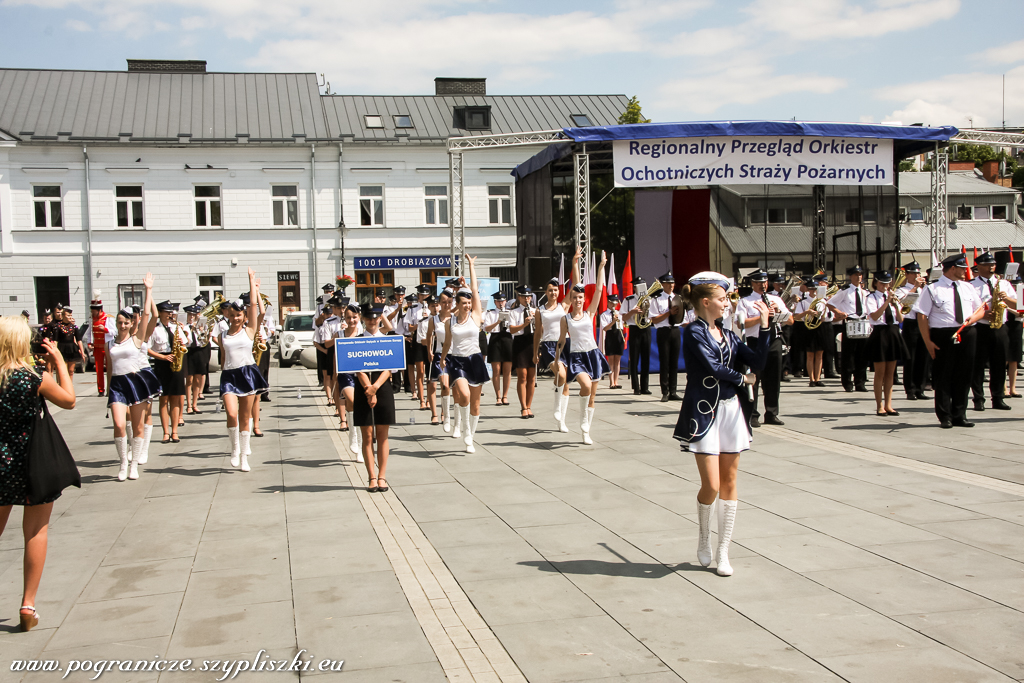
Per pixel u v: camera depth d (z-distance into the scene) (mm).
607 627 4395
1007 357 11703
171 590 5176
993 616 4367
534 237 21516
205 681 3914
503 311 13797
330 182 31906
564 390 10594
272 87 33969
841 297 14055
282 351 25516
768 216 22828
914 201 40000
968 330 9914
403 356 7801
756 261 22828
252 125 31875
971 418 10750
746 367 5195
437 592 5004
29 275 30125
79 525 6820
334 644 4285
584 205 18875
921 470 7844
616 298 15398
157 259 30828
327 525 6613
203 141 30781
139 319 8984
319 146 31688
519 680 3814
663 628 4355
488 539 6078
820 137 17625
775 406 10742
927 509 6473
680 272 22828
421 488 7828
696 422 5105
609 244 22922
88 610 4879
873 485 7309
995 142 18641
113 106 31703
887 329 10938
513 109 35375
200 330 13602
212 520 6875
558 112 35531
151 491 8055
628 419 11828
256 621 4629
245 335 9023
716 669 3861
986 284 11758
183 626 4586
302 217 31719
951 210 40125
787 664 3885
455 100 34906
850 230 22188
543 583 5098
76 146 30125
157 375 10938
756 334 10500
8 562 5906
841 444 9281
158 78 33438
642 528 6227
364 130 32594
